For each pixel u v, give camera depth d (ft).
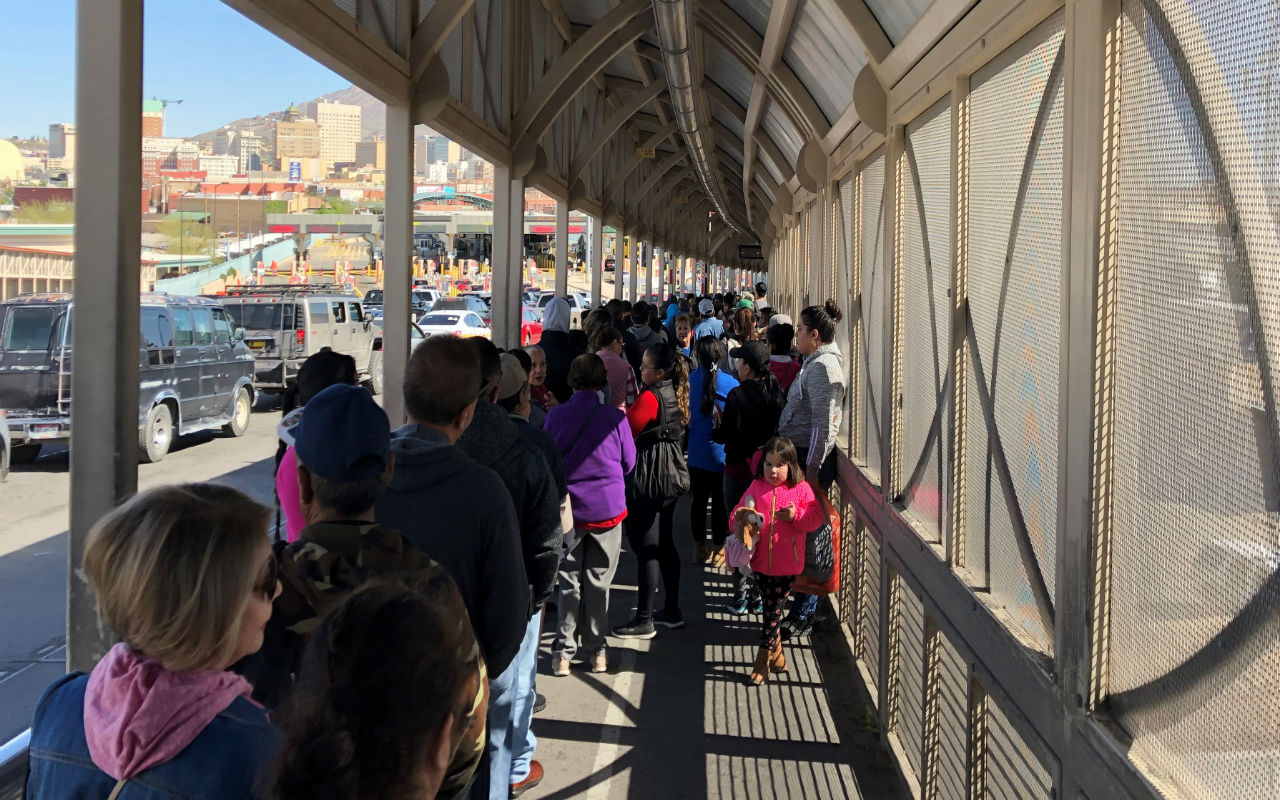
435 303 102.89
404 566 7.33
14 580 22.95
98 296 9.45
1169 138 6.00
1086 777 7.07
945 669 11.66
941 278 12.17
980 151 10.37
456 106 22.21
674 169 77.66
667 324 53.26
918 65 12.66
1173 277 5.95
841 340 22.56
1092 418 6.98
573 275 247.70
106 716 4.93
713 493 25.64
